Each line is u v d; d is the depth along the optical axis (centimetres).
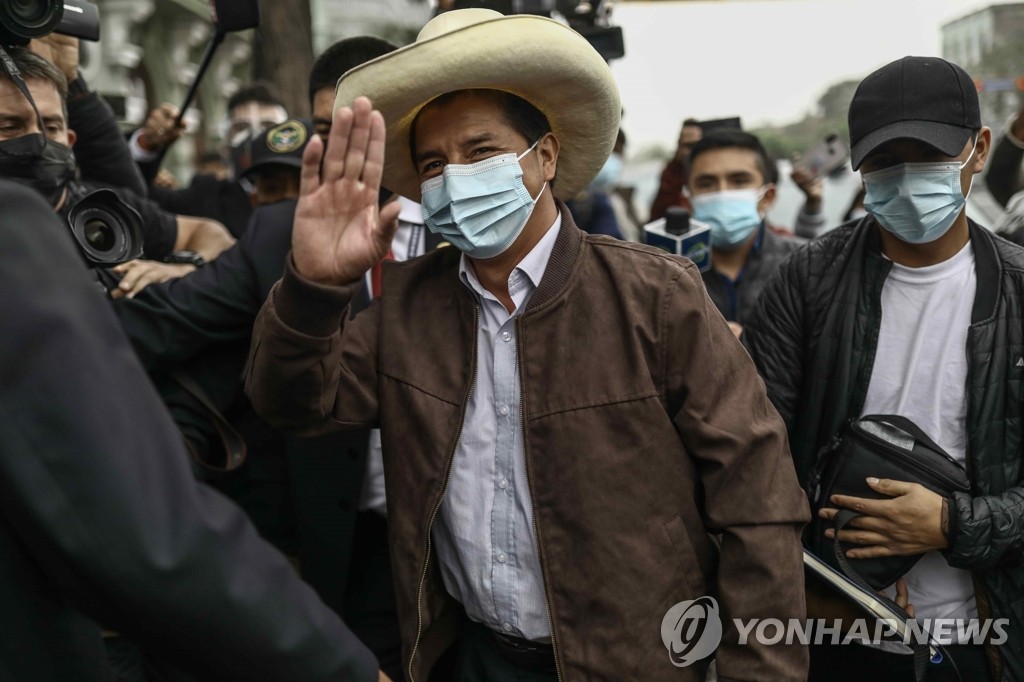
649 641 157
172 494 88
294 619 94
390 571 231
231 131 510
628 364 157
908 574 204
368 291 232
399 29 1463
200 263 252
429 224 166
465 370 168
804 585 178
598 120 170
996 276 191
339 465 216
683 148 449
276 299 151
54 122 191
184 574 86
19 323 84
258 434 225
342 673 97
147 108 1217
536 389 160
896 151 191
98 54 1027
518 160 161
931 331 198
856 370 204
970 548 183
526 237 167
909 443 193
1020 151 298
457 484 169
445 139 159
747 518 156
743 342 225
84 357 86
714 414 157
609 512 156
